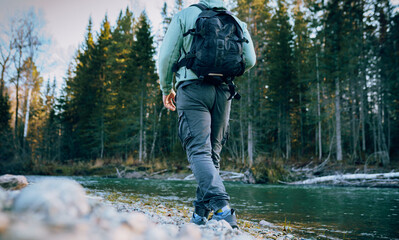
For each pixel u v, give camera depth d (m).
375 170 13.88
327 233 2.55
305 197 5.66
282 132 23.56
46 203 0.40
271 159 16.44
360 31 17.83
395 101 19.48
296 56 23.36
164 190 6.79
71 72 35.50
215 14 1.73
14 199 0.45
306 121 22.48
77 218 0.40
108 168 17.42
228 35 1.67
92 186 7.13
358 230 2.70
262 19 20.19
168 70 1.84
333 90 18.41
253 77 19.02
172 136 24.06
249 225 2.71
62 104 29.42
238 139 19.28
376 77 17.27
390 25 17.33
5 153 22.12
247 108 18.17
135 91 21.66
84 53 31.64
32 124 31.72
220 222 1.28
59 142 27.83
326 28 18.59
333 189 7.95
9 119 26.50
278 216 3.46
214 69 1.65
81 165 18.80
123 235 0.38
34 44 24.67
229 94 1.83
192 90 1.75
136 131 23.58
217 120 1.83
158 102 23.44
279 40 22.33
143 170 16.41
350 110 20.39
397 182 9.54
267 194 6.25
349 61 17.22
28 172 17.95
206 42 1.63
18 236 0.25
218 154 1.91
